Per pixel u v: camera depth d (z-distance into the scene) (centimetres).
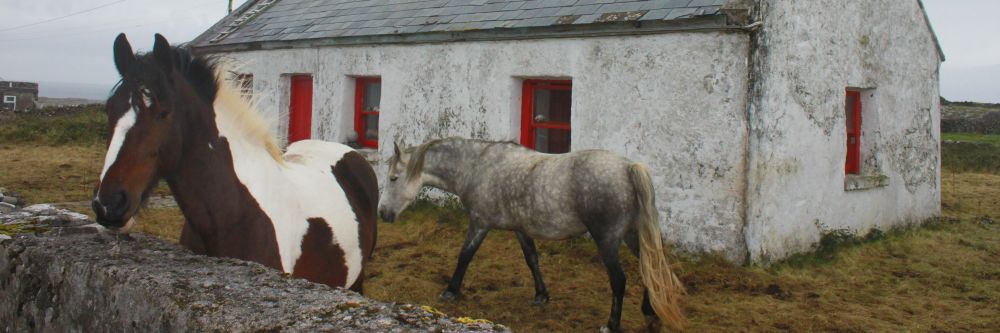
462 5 995
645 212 471
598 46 797
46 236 298
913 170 959
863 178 842
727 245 707
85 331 246
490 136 905
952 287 668
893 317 566
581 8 834
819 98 771
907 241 863
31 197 1073
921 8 953
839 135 809
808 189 763
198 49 318
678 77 733
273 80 1183
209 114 296
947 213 1102
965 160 1969
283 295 211
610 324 500
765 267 699
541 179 520
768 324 541
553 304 588
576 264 717
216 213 292
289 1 1348
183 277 229
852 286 662
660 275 466
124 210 253
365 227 401
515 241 805
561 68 834
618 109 785
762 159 692
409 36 970
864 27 843
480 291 628
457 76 937
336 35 1066
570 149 877
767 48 687
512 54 877
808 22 744
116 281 232
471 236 580
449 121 948
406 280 656
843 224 823
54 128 2070
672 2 753
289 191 335
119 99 263
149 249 272
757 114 686
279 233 314
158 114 265
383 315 194
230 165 301
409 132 998
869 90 886
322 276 347
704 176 720
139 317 219
